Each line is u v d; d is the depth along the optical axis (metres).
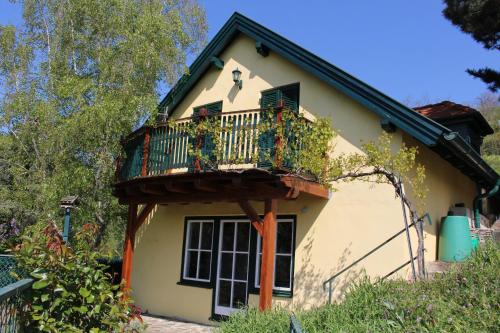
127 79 9.81
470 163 8.93
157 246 11.09
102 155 9.73
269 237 7.67
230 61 11.08
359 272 7.88
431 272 7.09
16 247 4.47
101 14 10.17
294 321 3.53
